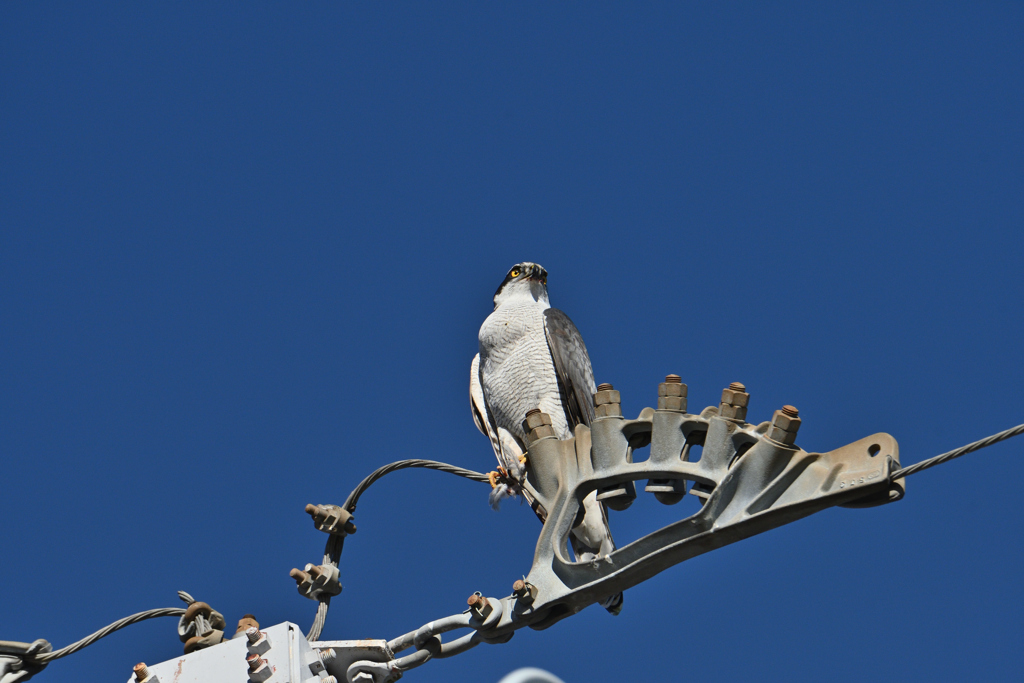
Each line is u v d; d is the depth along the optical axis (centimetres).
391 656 1138
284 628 1046
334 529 1208
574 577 1089
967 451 935
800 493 993
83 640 1138
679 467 1086
